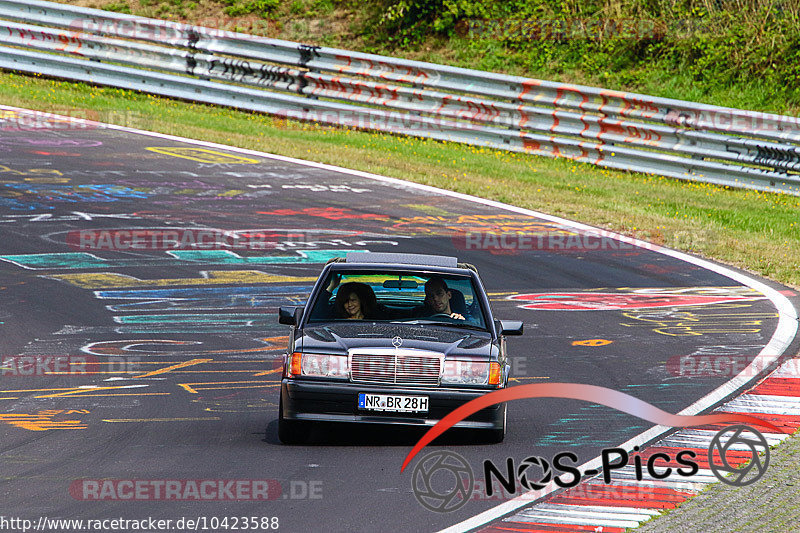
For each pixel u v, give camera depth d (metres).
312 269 55.66
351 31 118.94
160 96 101.75
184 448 28.23
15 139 82.62
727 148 82.81
